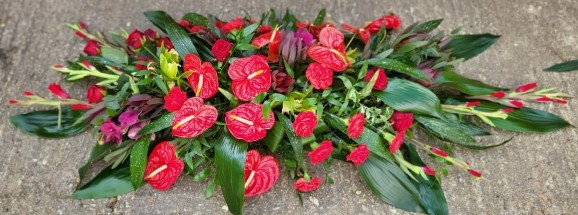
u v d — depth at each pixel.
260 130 1.64
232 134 1.65
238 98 1.68
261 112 1.65
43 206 1.75
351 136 1.68
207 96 1.67
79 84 1.95
